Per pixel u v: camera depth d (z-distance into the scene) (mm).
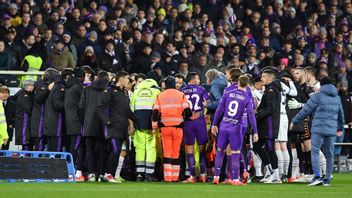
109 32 84688
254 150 57750
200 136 57312
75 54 81812
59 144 57844
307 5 106375
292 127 57688
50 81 58250
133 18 89500
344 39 101500
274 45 97562
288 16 102000
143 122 57750
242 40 93625
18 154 52594
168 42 87125
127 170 60219
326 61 94562
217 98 57062
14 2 88750
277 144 58125
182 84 60594
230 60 88625
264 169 58406
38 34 79062
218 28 94125
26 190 43594
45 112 57750
